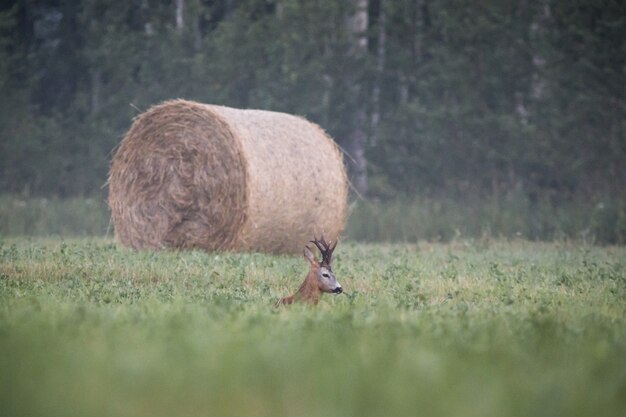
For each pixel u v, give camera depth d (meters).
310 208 76.50
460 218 107.81
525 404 22.86
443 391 23.61
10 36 147.75
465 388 23.95
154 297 45.38
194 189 76.81
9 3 152.12
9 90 134.25
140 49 139.62
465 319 37.53
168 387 23.81
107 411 21.78
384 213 109.00
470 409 22.30
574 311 42.97
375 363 26.47
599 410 23.20
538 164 121.00
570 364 28.55
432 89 130.12
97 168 133.12
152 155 79.50
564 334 34.25
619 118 118.12
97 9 143.38
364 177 127.19
